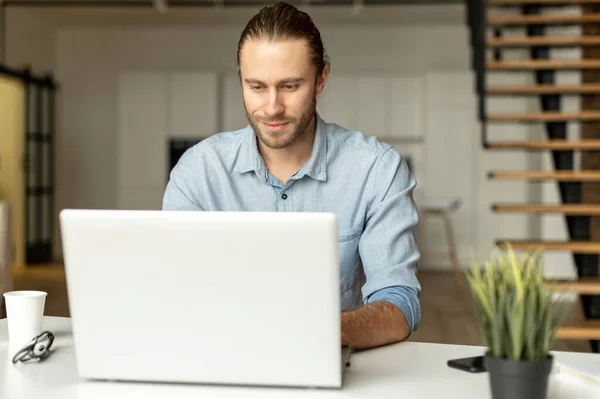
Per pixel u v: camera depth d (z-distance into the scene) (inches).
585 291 160.2
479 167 362.3
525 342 40.5
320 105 82.9
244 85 63.6
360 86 369.4
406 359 56.5
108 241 46.4
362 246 70.9
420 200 365.4
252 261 45.4
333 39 379.2
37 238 356.2
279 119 62.9
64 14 352.5
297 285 45.4
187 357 47.9
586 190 214.5
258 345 46.9
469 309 244.5
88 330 48.5
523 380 40.1
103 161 385.7
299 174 72.2
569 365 52.9
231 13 349.4
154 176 369.1
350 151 73.5
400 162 73.7
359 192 72.7
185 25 378.3
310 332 46.3
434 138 362.3
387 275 67.9
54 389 48.7
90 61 385.7
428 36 377.4
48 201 370.0
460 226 365.1
